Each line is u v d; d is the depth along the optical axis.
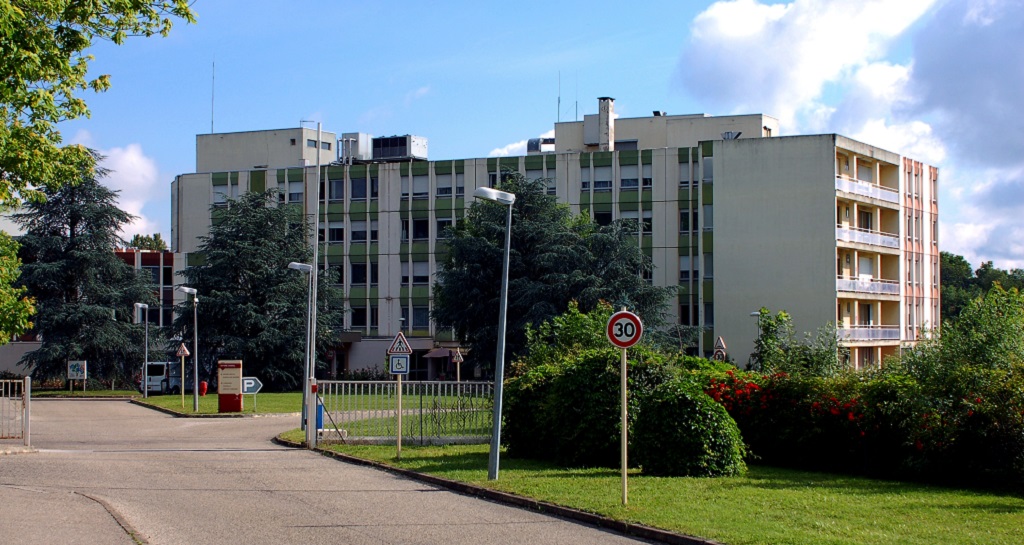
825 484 16.28
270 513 14.04
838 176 61.16
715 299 62.69
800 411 19.39
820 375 20.73
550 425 20.44
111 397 56.09
